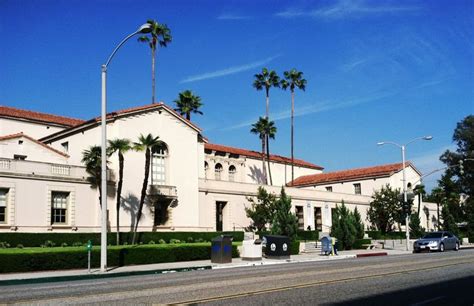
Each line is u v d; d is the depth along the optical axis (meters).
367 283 15.29
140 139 38.94
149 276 20.91
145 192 38.94
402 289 13.85
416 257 30.25
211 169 64.75
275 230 39.53
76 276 21.03
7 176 33.81
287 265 26.22
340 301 11.62
